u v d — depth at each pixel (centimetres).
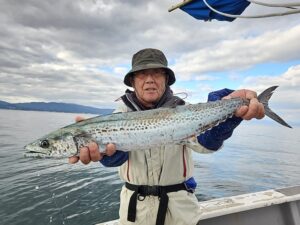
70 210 216
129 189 88
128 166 87
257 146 831
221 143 84
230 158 545
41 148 88
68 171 350
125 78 92
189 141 84
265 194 133
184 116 84
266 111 82
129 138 84
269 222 123
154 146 84
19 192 254
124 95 93
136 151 86
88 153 79
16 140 636
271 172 417
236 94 83
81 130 87
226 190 301
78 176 326
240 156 582
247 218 121
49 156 88
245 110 77
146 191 85
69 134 87
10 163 385
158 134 84
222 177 365
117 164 84
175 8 184
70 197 246
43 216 203
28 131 886
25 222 192
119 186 286
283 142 1059
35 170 348
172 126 84
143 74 87
